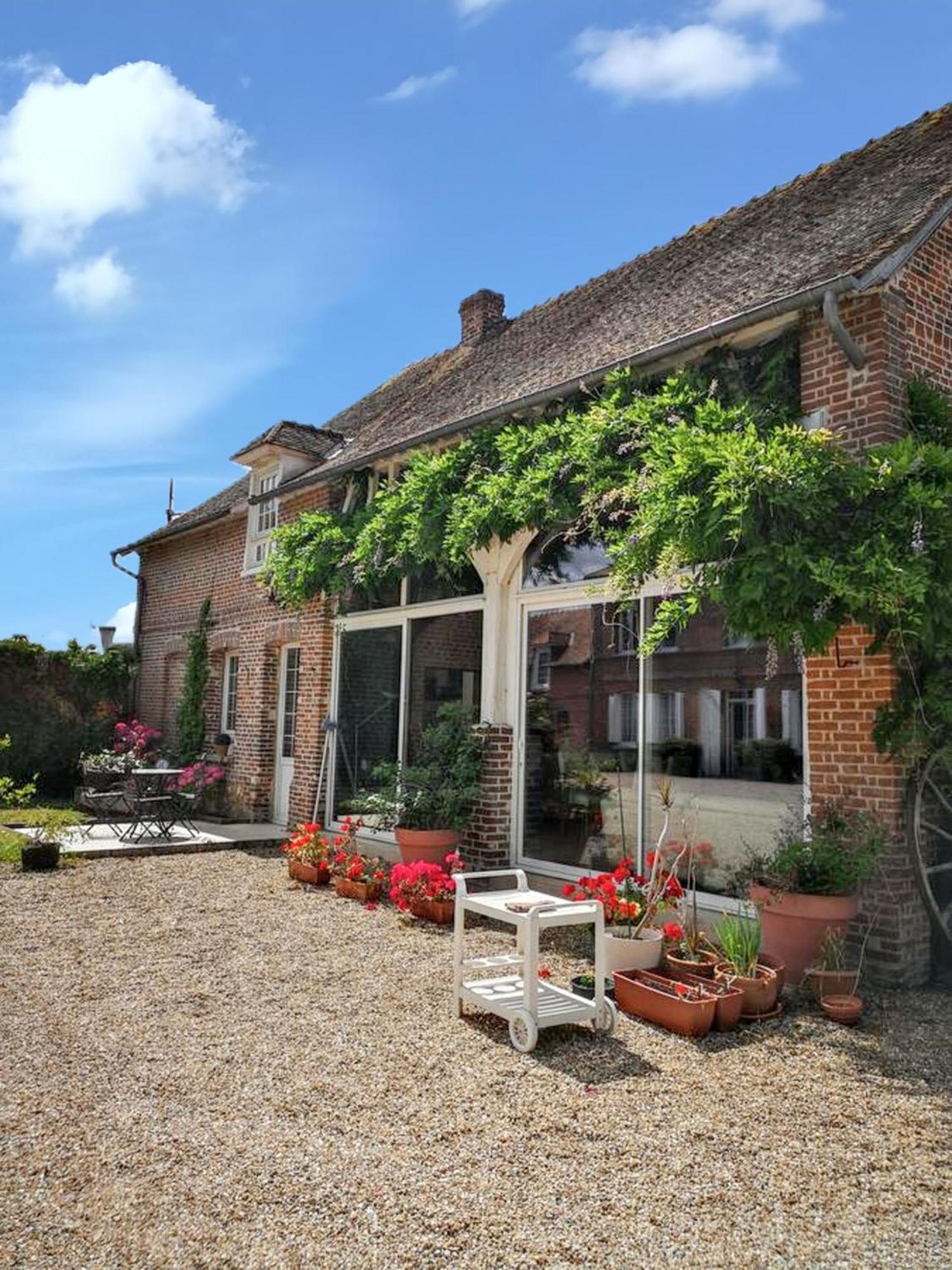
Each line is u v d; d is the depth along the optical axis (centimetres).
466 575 909
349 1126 347
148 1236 268
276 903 765
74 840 1021
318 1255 260
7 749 1492
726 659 654
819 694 584
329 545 1018
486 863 819
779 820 605
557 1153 326
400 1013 487
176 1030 455
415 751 944
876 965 542
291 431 1268
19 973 550
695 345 656
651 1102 373
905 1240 272
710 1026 460
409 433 1009
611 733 741
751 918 569
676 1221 281
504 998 465
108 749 1590
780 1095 382
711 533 506
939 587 481
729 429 580
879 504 507
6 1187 297
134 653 1659
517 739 834
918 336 600
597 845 745
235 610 1348
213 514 1395
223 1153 323
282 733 1248
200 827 1183
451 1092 382
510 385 932
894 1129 350
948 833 575
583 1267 256
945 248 634
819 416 599
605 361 757
